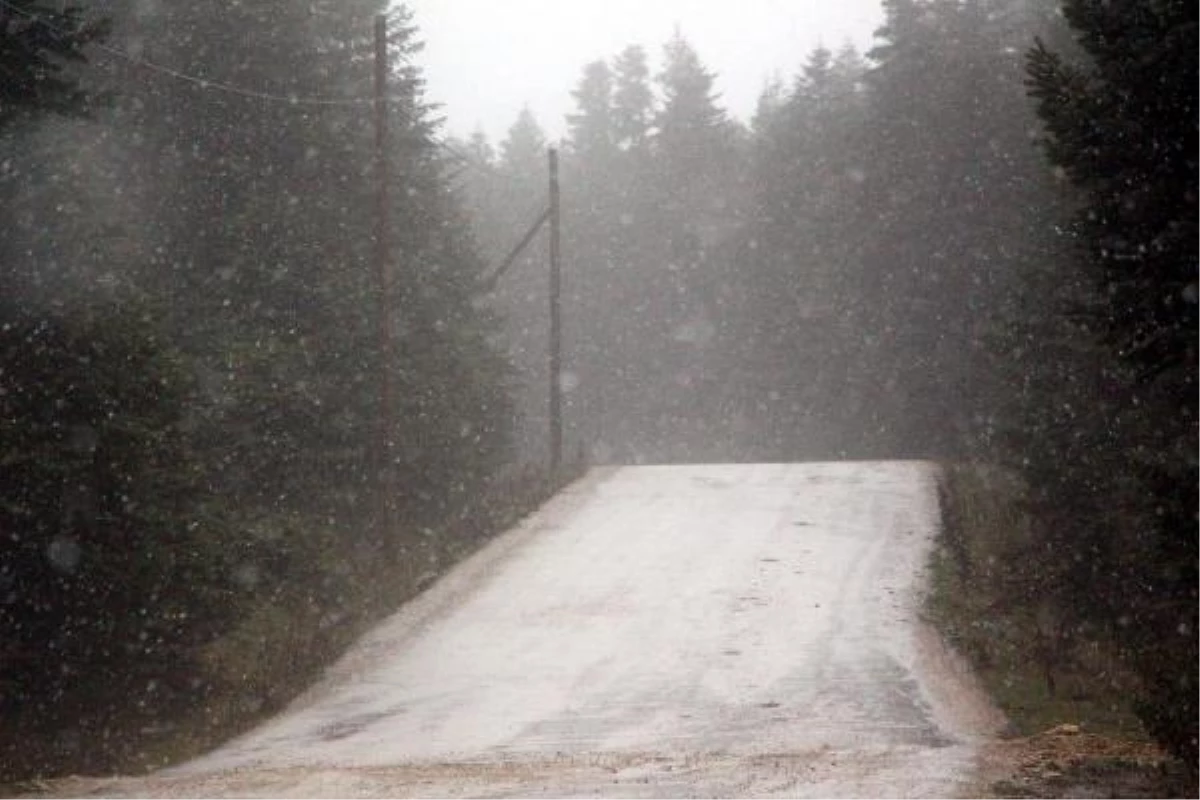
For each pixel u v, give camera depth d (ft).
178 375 106.22
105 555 96.78
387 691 111.86
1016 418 140.36
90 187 151.64
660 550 164.55
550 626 132.36
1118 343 75.15
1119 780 66.13
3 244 122.11
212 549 107.76
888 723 93.04
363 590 145.07
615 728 95.45
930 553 155.53
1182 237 68.23
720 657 117.91
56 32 97.09
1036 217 183.52
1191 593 75.31
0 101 98.12
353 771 80.02
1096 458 122.52
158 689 106.73
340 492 167.12
